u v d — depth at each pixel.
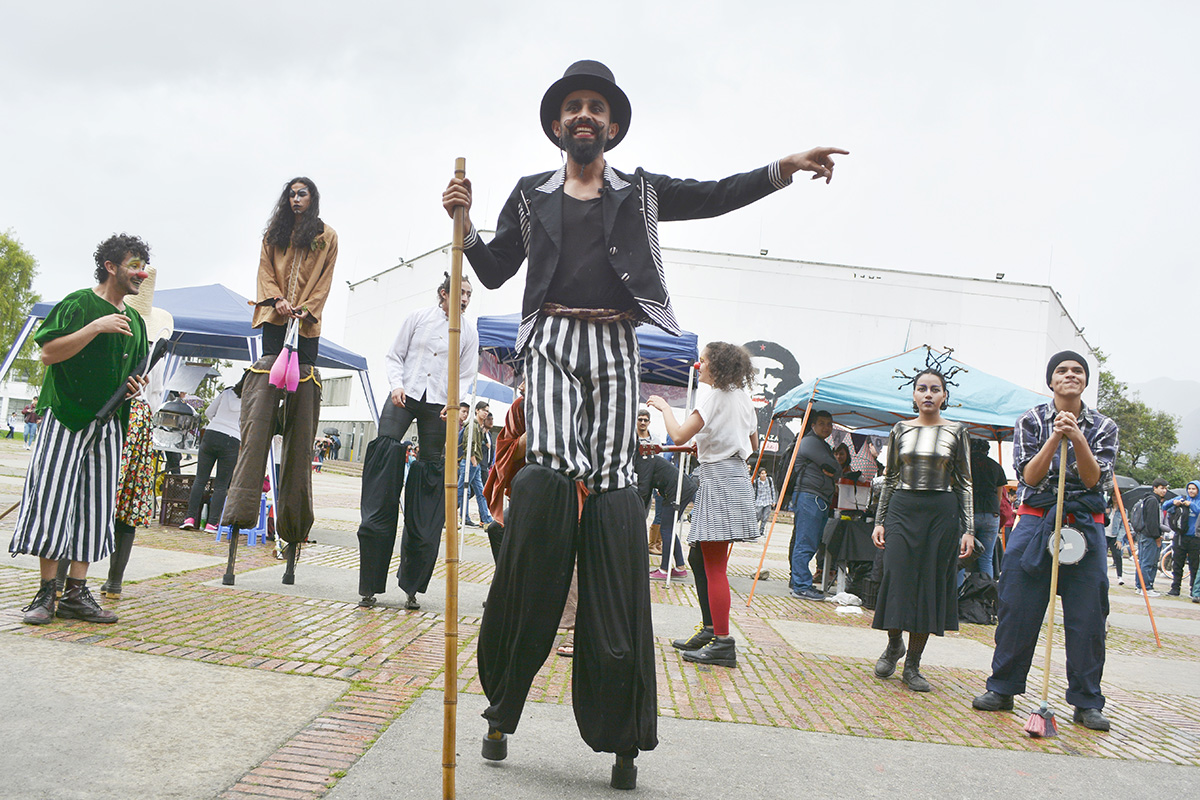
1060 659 5.52
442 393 5.11
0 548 5.68
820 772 2.72
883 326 39.03
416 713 2.93
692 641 4.63
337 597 5.20
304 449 5.30
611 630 2.30
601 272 2.39
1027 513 3.95
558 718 3.07
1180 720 4.08
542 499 2.29
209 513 8.61
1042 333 39.56
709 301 38.62
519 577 2.33
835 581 8.79
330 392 55.78
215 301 9.34
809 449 8.20
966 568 7.43
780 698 3.76
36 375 45.59
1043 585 3.90
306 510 5.36
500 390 14.85
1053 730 3.50
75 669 3.07
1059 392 3.87
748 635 5.53
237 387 8.40
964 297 39.47
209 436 8.48
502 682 2.42
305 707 2.89
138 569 5.56
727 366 4.55
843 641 5.63
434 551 5.04
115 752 2.32
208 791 2.12
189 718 2.66
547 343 2.35
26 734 2.39
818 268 38.97
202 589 5.05
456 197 2.17
